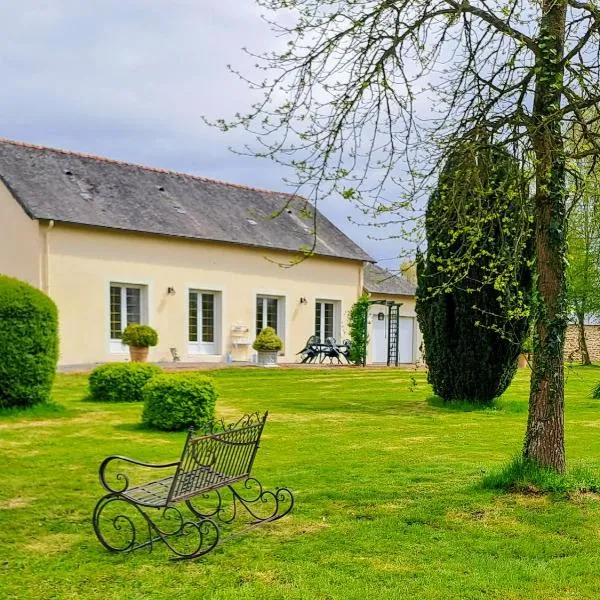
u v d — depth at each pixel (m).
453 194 6.26
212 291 23.30
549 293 6.33
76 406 12.46
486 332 12.26
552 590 4.13
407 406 13.23
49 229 19.12
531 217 6.48
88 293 20.03
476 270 11.88
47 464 7.56
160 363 21.39
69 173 21.48
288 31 6.11
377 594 4.04
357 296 28.06
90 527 5.37
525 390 17.28
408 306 31.14
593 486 6.27
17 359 11.08
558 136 5.98
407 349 31.20
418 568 4.49
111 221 20.38
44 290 19.00
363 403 13.70
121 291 21.17
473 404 12.88
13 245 19.53
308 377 19.84
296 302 25.77
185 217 22.95
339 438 9.48
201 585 4.20
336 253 26.70
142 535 5.20
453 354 12.80
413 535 5.17
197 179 25.77
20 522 5.46
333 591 4.09
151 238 21.50
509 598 4.02
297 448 8.71
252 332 24.38
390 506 5.94
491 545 4.94
